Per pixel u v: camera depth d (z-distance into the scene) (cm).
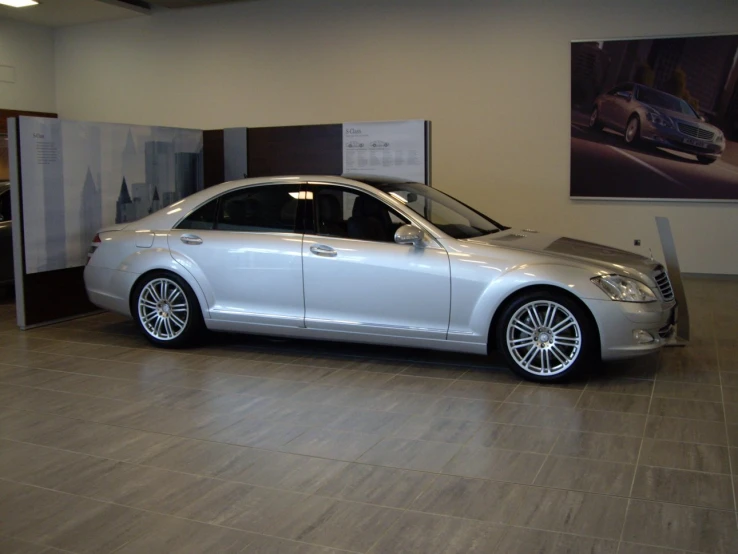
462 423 449
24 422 459
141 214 806
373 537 311
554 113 1045
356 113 1153
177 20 1258
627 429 436
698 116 980
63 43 1359
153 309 635
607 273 514
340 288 565
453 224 580
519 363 530
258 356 609
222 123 1249
